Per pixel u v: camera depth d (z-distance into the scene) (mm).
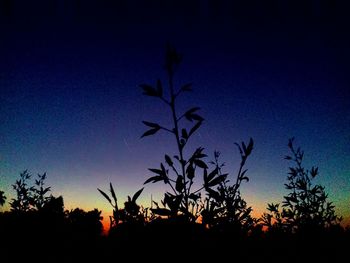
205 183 1996
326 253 2545
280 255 2188
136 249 1673
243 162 1979
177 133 2109
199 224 1825
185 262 1658
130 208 1751
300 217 3695
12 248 2654
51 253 2189
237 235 1803
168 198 1824
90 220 2127
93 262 1716
